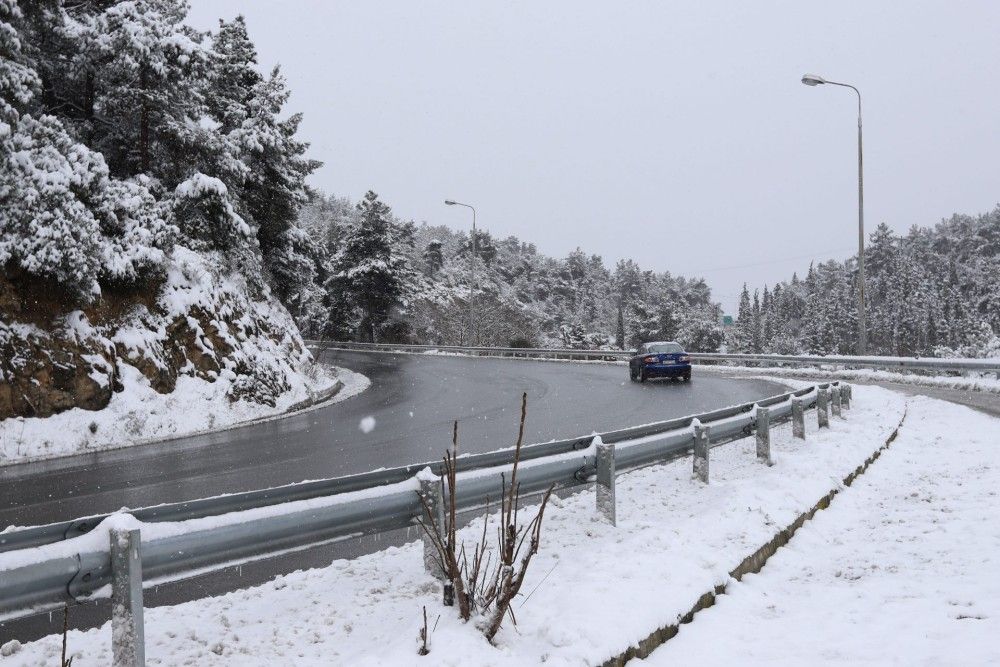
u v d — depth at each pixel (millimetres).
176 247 21656
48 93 23375
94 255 17125
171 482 10664
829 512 8062
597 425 15898
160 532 3641
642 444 7520
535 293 156000
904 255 142375
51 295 16656
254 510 4145
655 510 7246
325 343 48188
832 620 4840
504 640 3994
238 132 29109
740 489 7754
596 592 4688
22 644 4434
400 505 5016
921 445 12391
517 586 4035
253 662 3867
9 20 17562
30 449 14258
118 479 11094
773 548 6461
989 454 10969
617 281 192500
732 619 4836
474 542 6137
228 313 22141
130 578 3410
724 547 5961
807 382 26547
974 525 7039
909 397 19781
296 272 32625
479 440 14031
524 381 28625
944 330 110125
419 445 13602
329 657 3922
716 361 41156
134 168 24891
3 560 3059
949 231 172125
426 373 33938
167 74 22688
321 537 4512
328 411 20609
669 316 95750
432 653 3686
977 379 23594
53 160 16828
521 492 6020
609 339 92562
